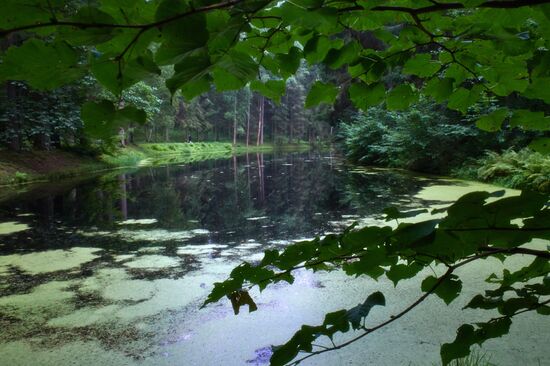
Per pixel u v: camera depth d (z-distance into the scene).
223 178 13.80
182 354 2.65
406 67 0.96
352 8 0.70
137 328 3.03
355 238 0.69
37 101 14.53
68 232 6.21
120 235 6.01
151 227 6.54
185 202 8.98
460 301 3.26
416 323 2.93
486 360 2.39
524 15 0.67
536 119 1.02
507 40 0.73
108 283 3.98
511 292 3.35
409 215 0.68
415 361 2.45
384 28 0.87
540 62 0.84
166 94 32.19
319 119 24.95
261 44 0.83
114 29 0.46
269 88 0.87
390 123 16.48
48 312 3.34
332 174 13.81
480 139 11.20
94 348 2.75
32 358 2.64
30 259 4.82
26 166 13.42
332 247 0.82
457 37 0.78
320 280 3.86
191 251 5.07
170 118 34.78
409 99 1.04
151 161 23.08
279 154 30.92
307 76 53.97
